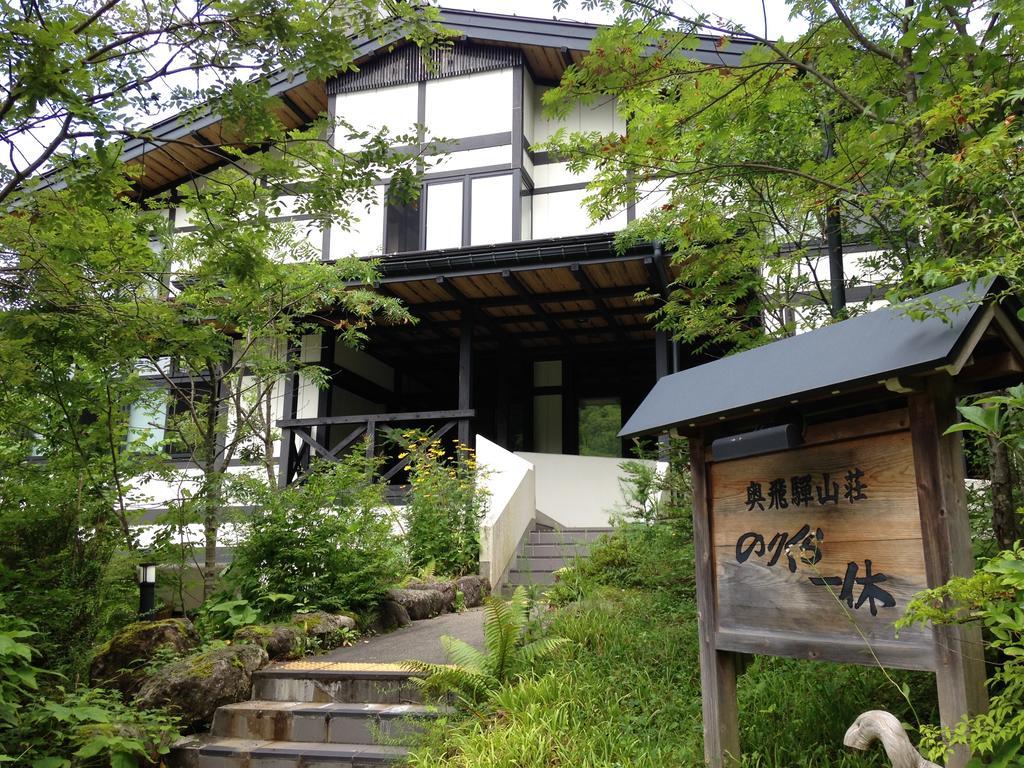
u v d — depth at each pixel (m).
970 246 3.73
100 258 5.65
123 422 7.52
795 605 3.14
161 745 4.75
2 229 5.17
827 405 3.05
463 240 12.11
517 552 9.30
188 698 5.12
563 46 11.99
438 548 8.51
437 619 7.27
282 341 9.06
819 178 4.76
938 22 3.44
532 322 11.93
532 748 3.76
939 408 2.68
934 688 3.80
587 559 7.29
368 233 12.62
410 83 12.89
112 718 4.58
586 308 11.34
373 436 11.04
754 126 5.16
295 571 6.91
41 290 5.21
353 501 7.50
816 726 3.65
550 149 5.23
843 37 4.61
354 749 4.68
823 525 3.07
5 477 6.93
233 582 7.05
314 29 4.80
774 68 4.78
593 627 5.18
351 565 7.03
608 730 3.85
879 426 2.89
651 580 5.90
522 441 13.48
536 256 9.57
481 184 12.24
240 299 7.59
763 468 3.36
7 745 4.18
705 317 6.17
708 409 3.28
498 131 12.34
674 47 4.60
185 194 5.33
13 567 6.50
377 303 9.26
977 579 2.15
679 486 6.10
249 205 5.16
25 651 4.12
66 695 4.65
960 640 2.58
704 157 5.32
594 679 4.44
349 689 5.34
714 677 3.47
